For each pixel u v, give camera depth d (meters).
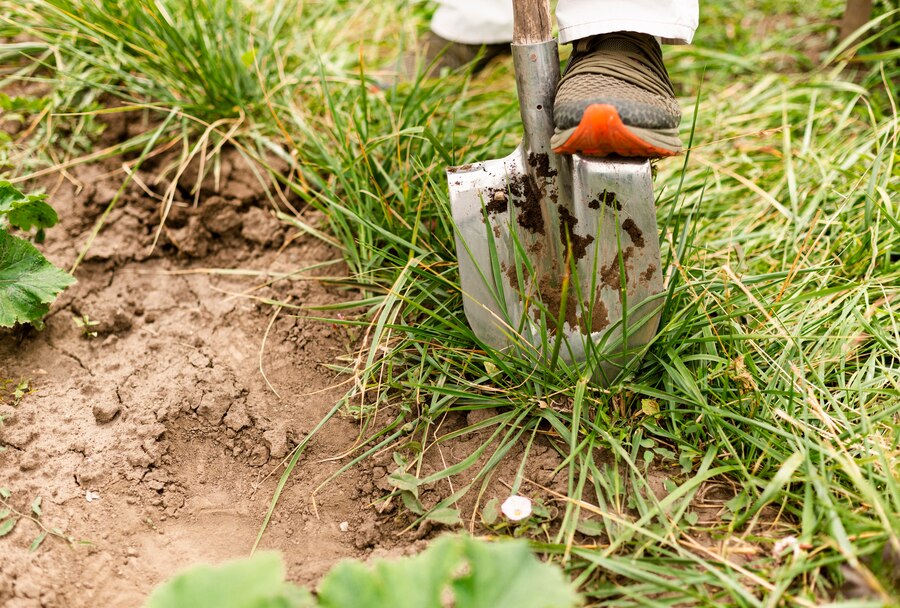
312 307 1.77
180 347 1.77
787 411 1.61
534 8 1.61
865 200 1.80
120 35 1.96
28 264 1.71
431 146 1.90
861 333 1.70
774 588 1.48
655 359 1.67
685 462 1.60
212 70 1.94
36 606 1.51
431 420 1.66
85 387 1.71
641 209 1.63
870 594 1.45
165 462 1.66
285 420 1.70
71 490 1.61
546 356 1.65
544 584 1.37
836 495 1.55
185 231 1.90
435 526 1.59
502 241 1.67
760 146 2.00
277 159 1.96
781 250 1.83
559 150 1.59
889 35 2.10
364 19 2.22
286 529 1.60
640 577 1.49
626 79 1.60
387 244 1.84
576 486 1.60
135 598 1.53
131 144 1.94
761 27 2.26
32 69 2.01
